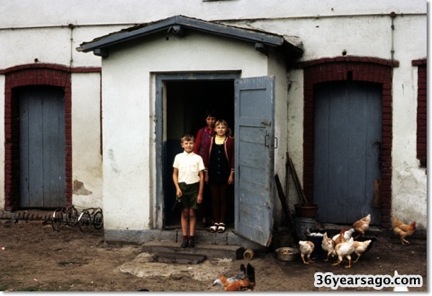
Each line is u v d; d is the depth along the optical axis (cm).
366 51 956
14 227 1068
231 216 1021
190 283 731
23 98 1142
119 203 922
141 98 910
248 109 840
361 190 989
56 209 1120
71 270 793
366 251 816
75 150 1088
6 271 790
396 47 943
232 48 870
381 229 958
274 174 863
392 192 954
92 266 811
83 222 1051
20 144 1148
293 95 991
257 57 857
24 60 1111
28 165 1148
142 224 914
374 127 978
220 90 1179
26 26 1106
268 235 790
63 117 1126
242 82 852
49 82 1100
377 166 979
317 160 1008
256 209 818
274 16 998
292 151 993
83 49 901
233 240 869
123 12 1066
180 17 853
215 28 846
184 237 858
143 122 910
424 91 930
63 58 1091
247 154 841
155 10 1052
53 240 966
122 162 920
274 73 895
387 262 807
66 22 1087
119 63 916
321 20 975
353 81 984
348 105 990
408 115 941
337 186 1000
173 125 1046
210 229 882
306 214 898
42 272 784
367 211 987
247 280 646
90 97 1078
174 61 895
